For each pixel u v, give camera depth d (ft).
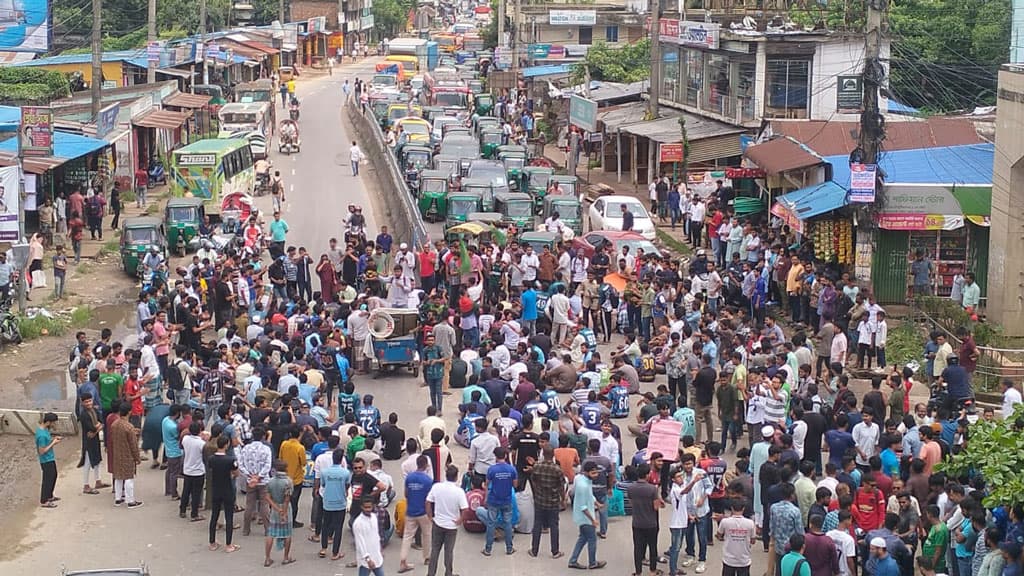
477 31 620.49
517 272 136.77
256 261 145.18
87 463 89.92
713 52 210.79
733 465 94.22
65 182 184.34
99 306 146.20
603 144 241.14
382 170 226.17
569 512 87.51
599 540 81.97
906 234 133.90
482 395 98.99
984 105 226.38
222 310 126.62
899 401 91.25
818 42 191.72
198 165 182.29
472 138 235.61
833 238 135.74
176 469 88.28
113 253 171.12
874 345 115.34
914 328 123.34
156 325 110.42
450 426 103.50
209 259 138.41
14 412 103.81
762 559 77.51
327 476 77.77
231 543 80.02
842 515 68.90
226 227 177.37
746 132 196.44
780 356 99.25
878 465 74.79
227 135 250.37
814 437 85.46
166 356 109.60
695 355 104.17
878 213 129.29
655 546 75.25
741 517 71.05
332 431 82.84
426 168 222.89
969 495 70.03
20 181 139.23
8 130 170.91
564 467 83.61
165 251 158.71
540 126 289.53
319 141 280.51
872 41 122.01
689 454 75.87
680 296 127.03
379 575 72.64
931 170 138.51
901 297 135.03
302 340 109.09
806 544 66.49
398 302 125.80
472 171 203.10
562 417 90.48
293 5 512.63
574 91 266.77
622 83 293.84
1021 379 111.14
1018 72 122.11
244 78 373.81
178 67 310.45
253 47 378.94
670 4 301.43
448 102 311.68
